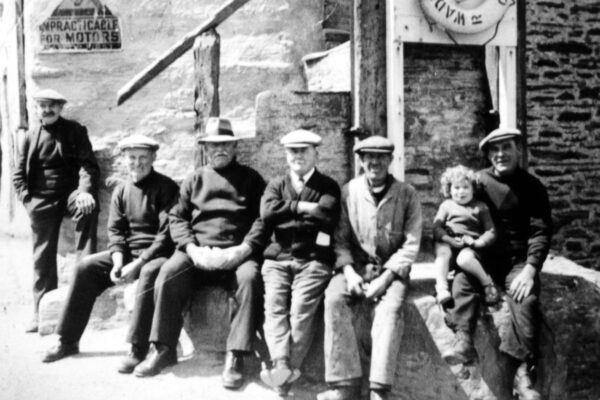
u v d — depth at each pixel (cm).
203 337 580
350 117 662
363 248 542
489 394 518
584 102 777
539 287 516
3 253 984
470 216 527
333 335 513
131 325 559
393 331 508
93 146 809
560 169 773
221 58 837
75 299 594
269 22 840
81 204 668
